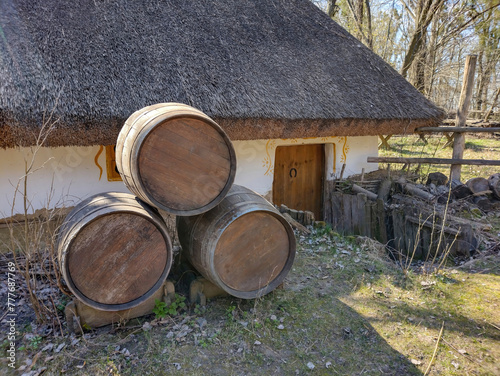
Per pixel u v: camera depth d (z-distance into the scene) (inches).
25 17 160.2
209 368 101.1
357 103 209.5
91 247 101.7
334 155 241.4
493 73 743.1
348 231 211.5
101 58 155.7
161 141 99.0
